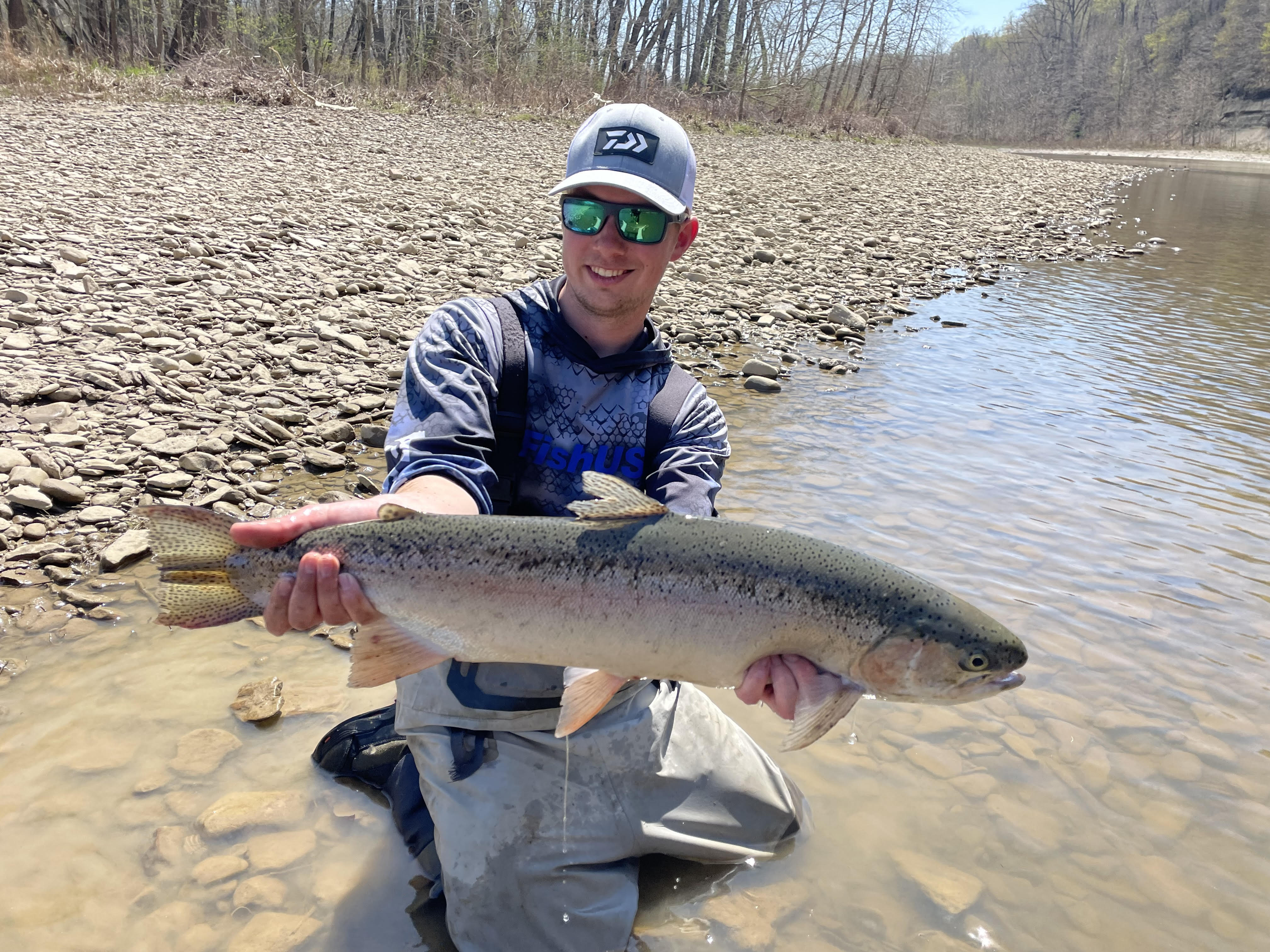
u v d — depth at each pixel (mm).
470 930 1153
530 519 1075
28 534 1954
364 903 1231
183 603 1050
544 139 9859
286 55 13516
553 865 1184
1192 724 1669
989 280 6117
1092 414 3449
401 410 1249
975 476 2764
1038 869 1350
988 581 2127
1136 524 2480
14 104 7699
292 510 2215
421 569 1051
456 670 1243
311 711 1563
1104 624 1974
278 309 3496
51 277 3354
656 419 1321
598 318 1297
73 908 1179
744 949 1208
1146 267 7094
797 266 5785
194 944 1153
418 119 10406
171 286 3531
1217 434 3279
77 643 1677
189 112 8594
